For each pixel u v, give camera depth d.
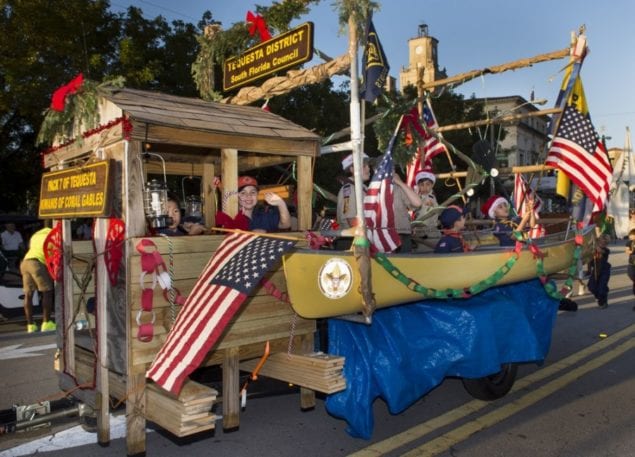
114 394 4.34
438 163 20.59
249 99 5.95
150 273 3.79
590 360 7.05
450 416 5.14
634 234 11.58
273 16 6.10
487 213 7.27
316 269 3.89
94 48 15.70
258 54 5.85
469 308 5.01
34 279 9.71
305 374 4.31
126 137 3.68
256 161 5.90
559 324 9.33
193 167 6.13
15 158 18.77
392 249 4.91
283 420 5.04
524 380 6.25
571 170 6.92
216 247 4.11
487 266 5.23
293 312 4.49
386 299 4.34
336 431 4.77
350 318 4.30
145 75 15.63
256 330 4.29
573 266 6.87
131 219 3.75
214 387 5.07
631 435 4.64
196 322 3.51
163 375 3.46
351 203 5.53
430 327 4.86
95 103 4.08
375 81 4.67
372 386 4.39
